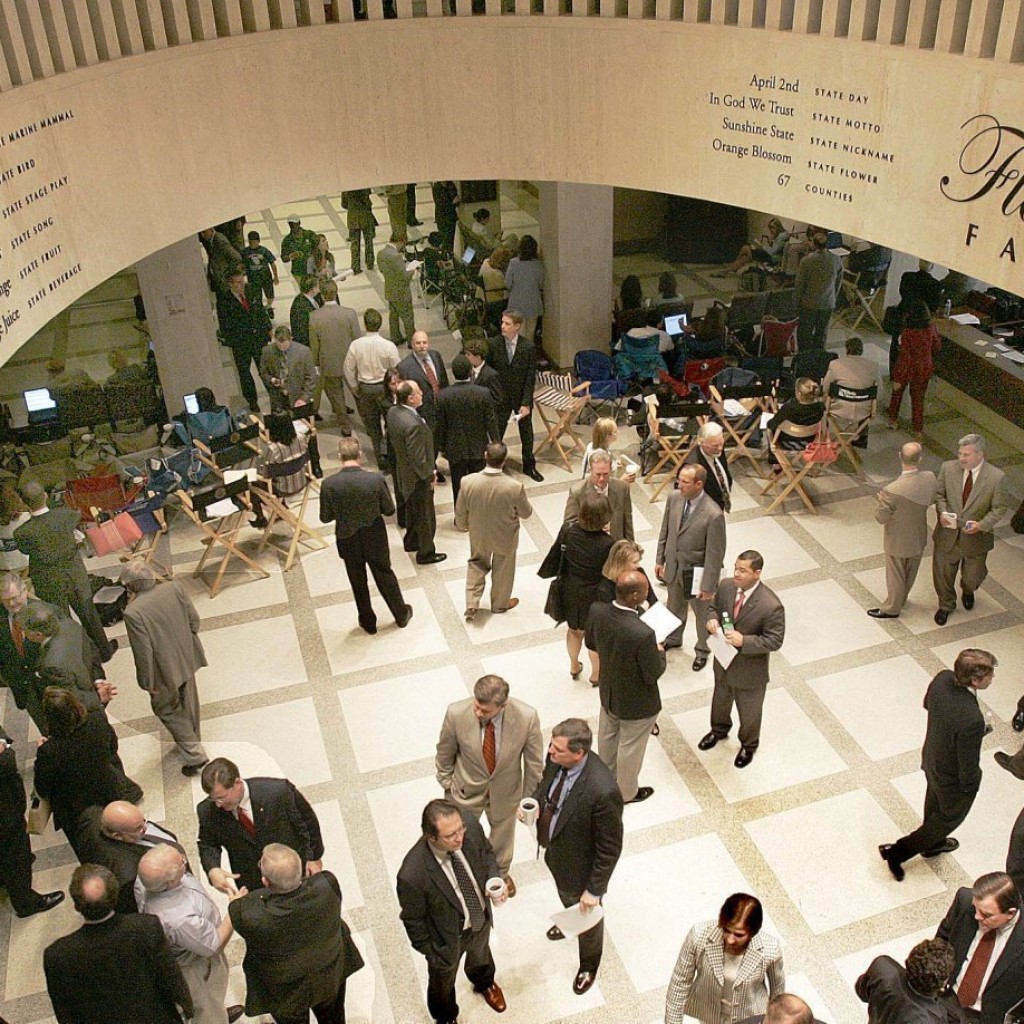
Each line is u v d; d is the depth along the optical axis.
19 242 6.73
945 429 10.32
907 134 7.15
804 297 10.78
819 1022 3.96
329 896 4.46
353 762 6.92
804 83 7.68
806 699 7.27
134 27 7.64
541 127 9.11
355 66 8.80
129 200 7.84
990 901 4.45
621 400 10.63
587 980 5.48
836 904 5.92
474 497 7.48
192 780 6.87
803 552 8.71
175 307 10.50
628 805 6.52
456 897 4.71
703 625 7.28
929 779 5.70
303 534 9.23
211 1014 4.94
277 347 9.95
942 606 7.89
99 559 9.02
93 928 4.31
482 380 8.92
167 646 6.35
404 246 13.09
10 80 6.71
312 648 7.91
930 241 7.27
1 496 9.17
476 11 9.35
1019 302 10.92
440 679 7.56
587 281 11.42
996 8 6.50
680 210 12.53
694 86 8.37
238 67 8.35
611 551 6.14
